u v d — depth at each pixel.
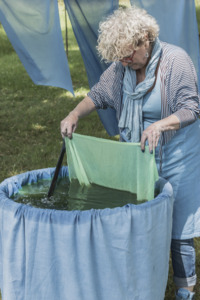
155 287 1.92
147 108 2.06
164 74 1.98
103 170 2.29
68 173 2.46
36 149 4.67
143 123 2.12
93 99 2.29
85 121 5.68
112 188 2.31
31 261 1.79
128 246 1.75
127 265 1.77
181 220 2.21
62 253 1.74
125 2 2.89
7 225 1.82
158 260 1.91
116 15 1.91
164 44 2.03
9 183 2.21
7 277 1.86
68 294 1.79
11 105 6.64
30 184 2.35
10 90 7.57
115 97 2.19
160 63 1.99
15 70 9.02
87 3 2.79
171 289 2.54
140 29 1.84
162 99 2.02
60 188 2.32
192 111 1.94
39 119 5.86
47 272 1.78
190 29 2.51
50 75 2.63
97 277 1.78
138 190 2.15
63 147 2.25
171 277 2.65
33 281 1.81
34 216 1.74
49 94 7.21
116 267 1.77
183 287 2.31
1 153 4.69
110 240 1.73
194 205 2.19
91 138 2.20
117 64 2.16
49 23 2.52
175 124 1.91
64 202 2.14
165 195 1.89
